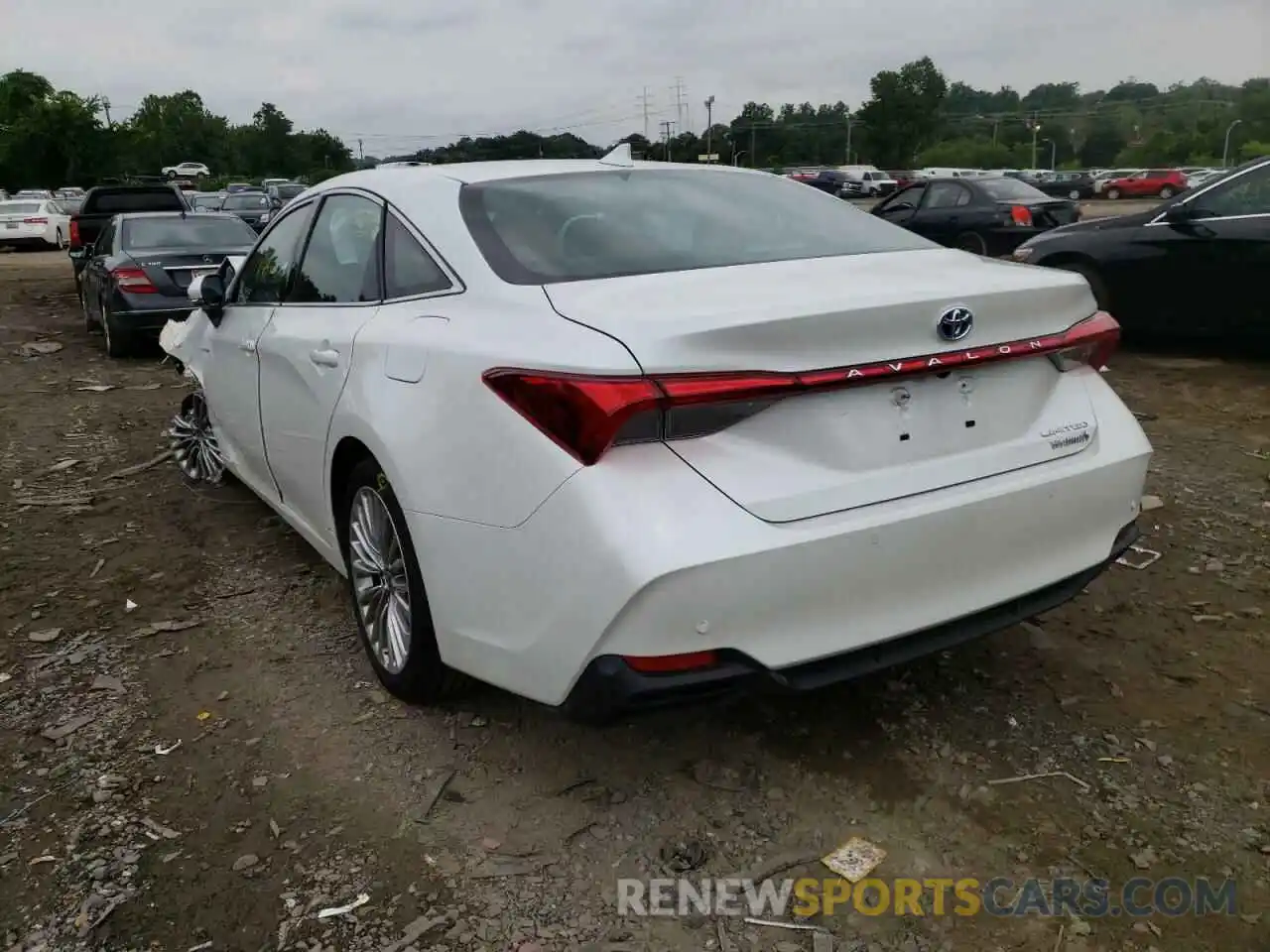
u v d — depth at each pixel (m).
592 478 2.30
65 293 16.91
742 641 2.33
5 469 6.06
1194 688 3.25
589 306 2.53
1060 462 2.82
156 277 9.80
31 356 10.41
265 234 4.46
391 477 2.87
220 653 3.69
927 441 2.59
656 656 2.29
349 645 3.73
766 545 2.30
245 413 4.37
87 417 7.45
